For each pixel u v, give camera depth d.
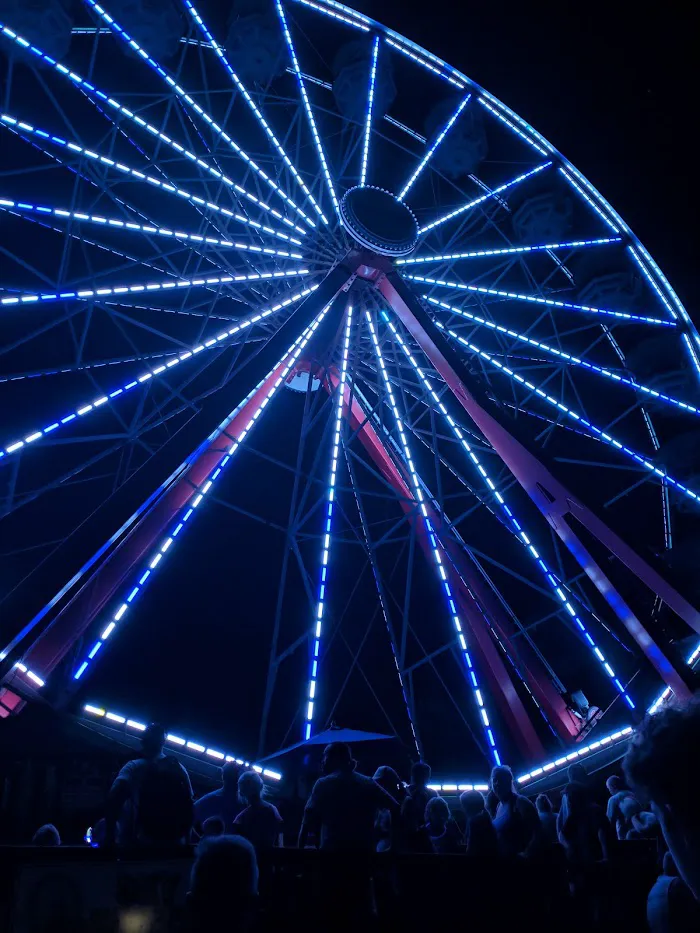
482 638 17.88
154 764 6.30
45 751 10.16
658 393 18.70
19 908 4.33
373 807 6.06
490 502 16.42
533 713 19.83
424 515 15.62
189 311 16.12
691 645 15.39
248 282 17.14
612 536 14.85
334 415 16.25
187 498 14.05
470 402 16.55
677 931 2.20
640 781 1.93
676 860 1.89
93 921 4.48
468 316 18.33
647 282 20.19
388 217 18.06
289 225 17.56
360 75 20.69
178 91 16.19
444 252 19.06
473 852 6.09
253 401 15.66
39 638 11.46
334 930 5.05
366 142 19.27
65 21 15.41
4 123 13.84
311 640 13.50
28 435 12.04
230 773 7.70
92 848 4.65
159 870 4.77
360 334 18.48
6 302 12.98
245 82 18.61
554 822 8.45
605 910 6.22
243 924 3.01
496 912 5.71
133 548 13.14
